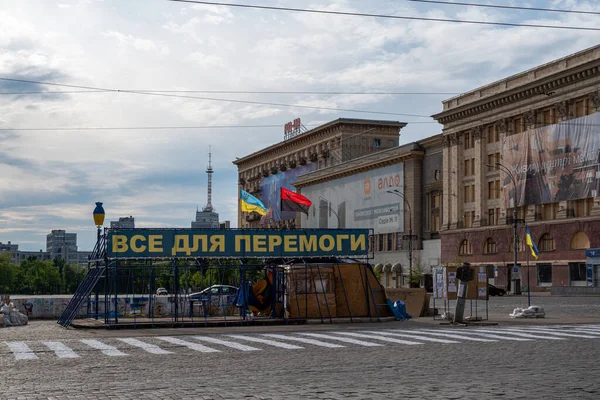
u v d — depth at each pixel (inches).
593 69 2600.9
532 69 2935.5
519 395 444.5
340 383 505.7
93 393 471.5
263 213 1705.2
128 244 1186.0
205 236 1220.5
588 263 2630.4
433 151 3666.3
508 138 3063.5
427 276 2518.5
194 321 1195.9
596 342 800.9
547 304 1932.8
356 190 4264.3
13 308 1286.9
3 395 468.8
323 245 1272.1
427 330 1019.3
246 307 1295.5
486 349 735.7
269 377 542.6
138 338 917.2
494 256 3154.5
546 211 2901.1
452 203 3459.6
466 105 3304.6
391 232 3917.3
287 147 5315.0
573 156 2701.8
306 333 981.2
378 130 4581.7
